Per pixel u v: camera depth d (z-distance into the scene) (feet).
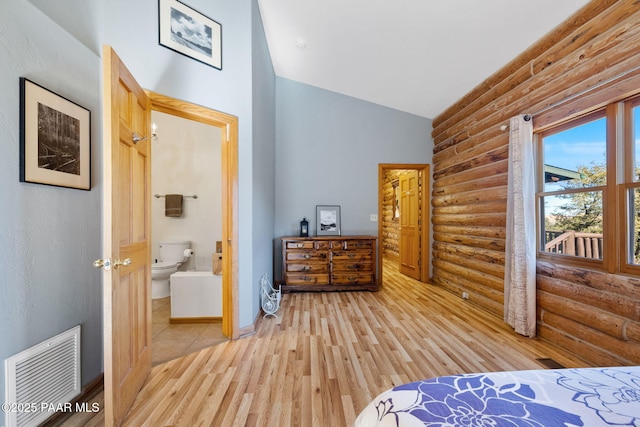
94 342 5.72
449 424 2.12
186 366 6.45
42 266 4.67
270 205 12.42
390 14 8.36
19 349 4.28
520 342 7.67
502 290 9.39
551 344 7.53
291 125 14.03
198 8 7.25
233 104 7.93
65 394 4.94
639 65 5.44
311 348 7.32
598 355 6.29
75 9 5.32
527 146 7.96
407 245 16.19
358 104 14.34
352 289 12.66
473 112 11.09
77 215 5.39
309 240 12.48
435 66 10.32
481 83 10.42
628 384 2.61
